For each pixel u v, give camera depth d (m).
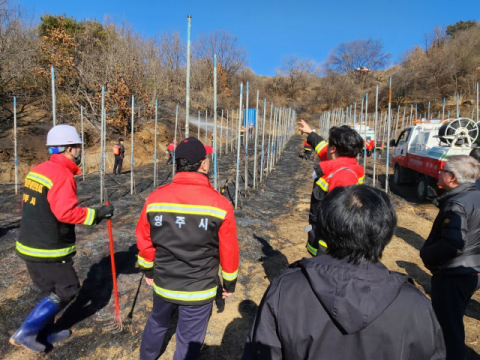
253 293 3.86
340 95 45.62
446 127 7.93
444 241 2.21
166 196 2.05
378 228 1.14
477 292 3.94
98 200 8.12
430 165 8.51
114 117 17.00
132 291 3.70
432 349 1.09
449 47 33.53
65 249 2.55
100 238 5.33
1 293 3.62
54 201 2.34
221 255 2.11
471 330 3.21
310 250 2.79
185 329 2.17
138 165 16.11
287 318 1.15
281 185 10.09
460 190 2.40
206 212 2.00
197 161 2.09
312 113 45.12
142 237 2.16
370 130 17.09
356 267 1.14
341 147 2.51
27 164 13.66
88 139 16.44
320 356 1.09
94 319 3.16
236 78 41.12
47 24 18.92
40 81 17.05
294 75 49.59
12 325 3.07
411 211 7.76
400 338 1.06
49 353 2.70
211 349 2.89
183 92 25.33
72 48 18.05
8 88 16.95
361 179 2.51
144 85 20.20
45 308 2.53
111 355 2.72
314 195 2.63
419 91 34.19
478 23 36.56
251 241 5.48
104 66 17.67
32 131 15.35
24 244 2.46
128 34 20.41
